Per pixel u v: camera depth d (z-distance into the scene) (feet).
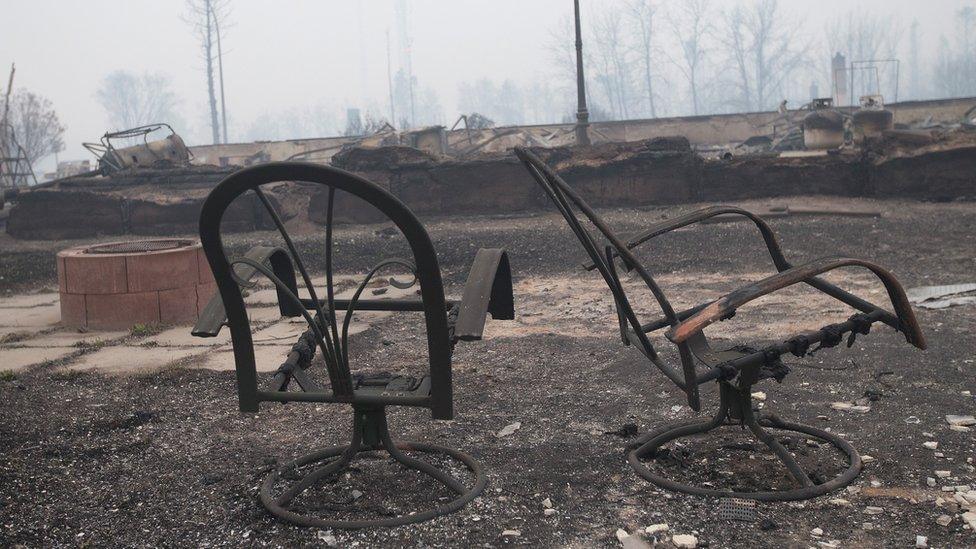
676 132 104.63
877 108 76.02
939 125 93.20
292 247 10.26
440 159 56.54
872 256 33.81
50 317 28.78
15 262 44.39
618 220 48.88
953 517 10.18
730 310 10.05
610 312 25.44
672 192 55.01
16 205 59.57
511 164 55.06
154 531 10.50
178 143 69.77
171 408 16.17
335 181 9.18
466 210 55.88
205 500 11.44
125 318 25.44
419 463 11.55
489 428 14.43
